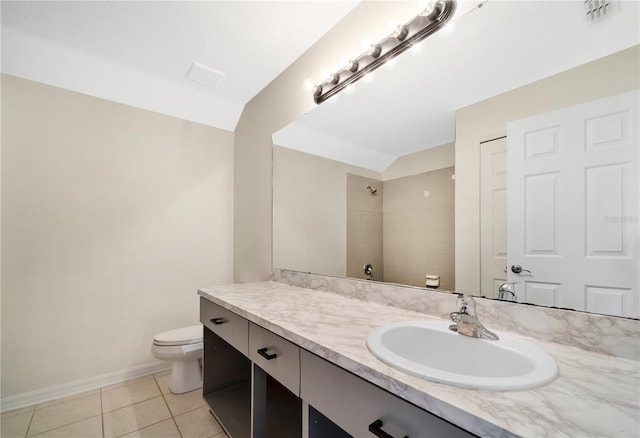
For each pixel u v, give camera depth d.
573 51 0.85
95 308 2.03
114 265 2.11
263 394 1.24
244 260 2.49
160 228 2.31
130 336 2.16
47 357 1.86
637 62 0.74
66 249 1.93
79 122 1.99
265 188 2.23
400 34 1.24
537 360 0.71
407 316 1.16
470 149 1.09
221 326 1.50
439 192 1.19
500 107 1.00
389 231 1.38
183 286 2.41
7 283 1.75
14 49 1.71
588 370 0.68
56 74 1.88
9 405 1.73
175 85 2.24
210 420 1.66
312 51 1.81
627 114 0.75
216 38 1.74
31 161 1.83
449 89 1.15
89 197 2.02
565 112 0.86
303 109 1.88
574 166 0.84
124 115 2.17
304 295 1.60
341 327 1.00
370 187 1.47
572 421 0.48
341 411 0.78
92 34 1.70
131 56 1.91
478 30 1.06
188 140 2.47
